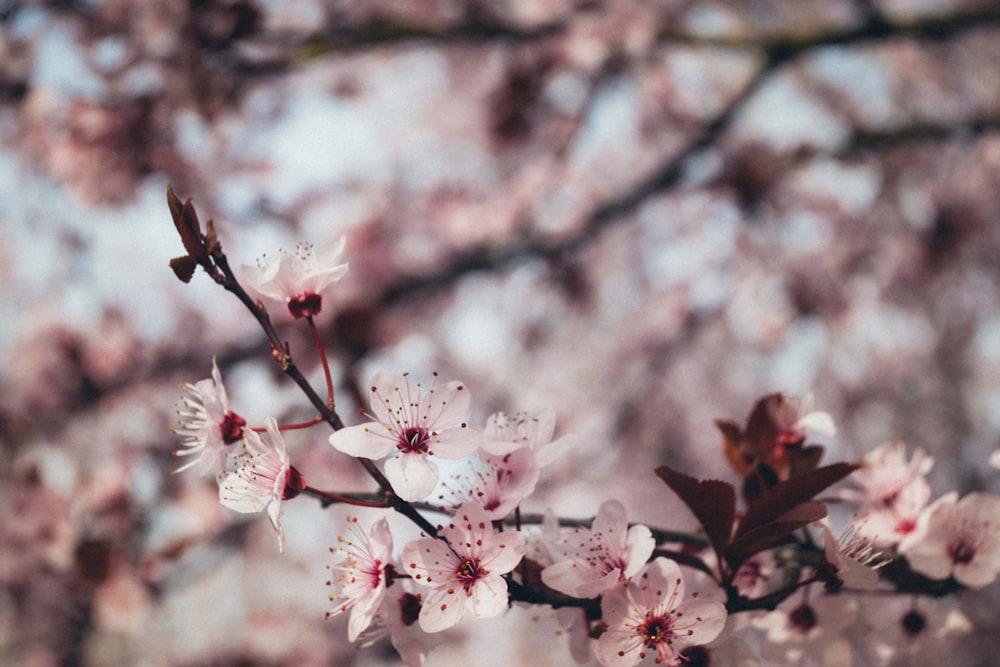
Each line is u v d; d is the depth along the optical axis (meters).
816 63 1.43
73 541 0.74
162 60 0.76
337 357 0.81
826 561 0.33
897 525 0.36
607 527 0.33
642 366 1.62
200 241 0.33
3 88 0.82
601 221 1.10
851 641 0.38
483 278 1.33
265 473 0.33
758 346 1.56
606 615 0.32
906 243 1.36
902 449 0.37
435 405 0.33
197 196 0.91
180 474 0.82
